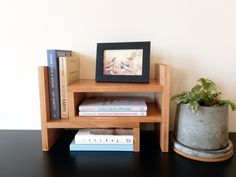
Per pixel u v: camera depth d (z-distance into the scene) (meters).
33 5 0.93
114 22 0.93
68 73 0.81
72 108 0.78
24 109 1.01
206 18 0.90
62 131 0.98
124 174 0.67
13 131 1.01
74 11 0.93
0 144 0.89
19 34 0.95
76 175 0.67
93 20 0.93
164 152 0.80
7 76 0.98
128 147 0.80
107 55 0.88
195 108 0.71
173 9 0.90
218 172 0.68
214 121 0.71
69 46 0.95
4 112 1.01
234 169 0.69
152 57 0.94
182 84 0.95
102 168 0.71
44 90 0.78
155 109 0.88
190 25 0.91
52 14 0.93
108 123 0.78
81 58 0.96
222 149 0.74
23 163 0.74
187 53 0.93
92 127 0.78
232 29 0.90
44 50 0.96
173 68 0.94
